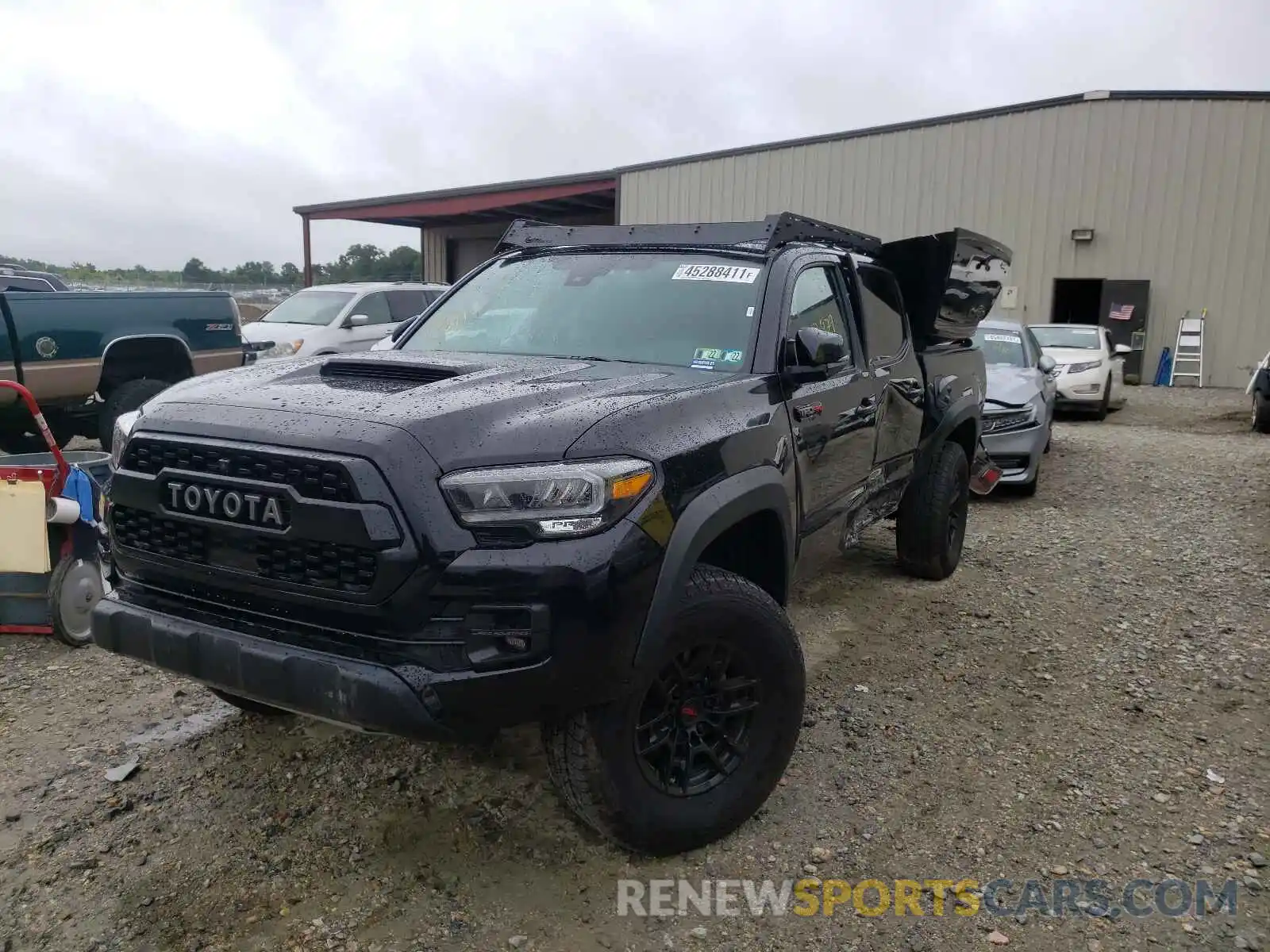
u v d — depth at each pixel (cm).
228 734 394
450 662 253
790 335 376
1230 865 311
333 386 309
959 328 598
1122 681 459
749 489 315
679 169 2398
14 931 275
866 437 446
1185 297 2008
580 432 270
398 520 249
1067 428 1421
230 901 289
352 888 296
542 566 251
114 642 296
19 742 385
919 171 2161
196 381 332
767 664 319
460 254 3192
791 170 2280
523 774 363
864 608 563
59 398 755
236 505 269
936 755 383
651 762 304
